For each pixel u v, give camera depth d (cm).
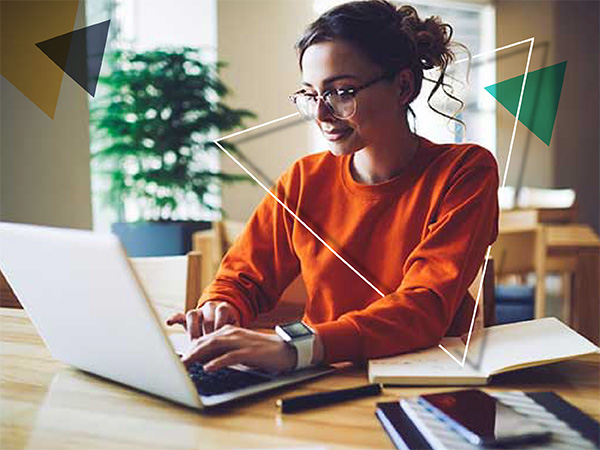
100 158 419
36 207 398
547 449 71
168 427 83
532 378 99
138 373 92
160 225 395
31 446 78
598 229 662
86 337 95
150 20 441
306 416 85
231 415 86
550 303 499
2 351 116
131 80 392
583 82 637
